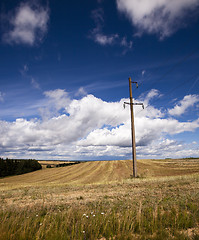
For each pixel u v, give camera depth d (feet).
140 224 17.90
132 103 86.63
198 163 142.41
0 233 15.39
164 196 31.40
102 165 198.59
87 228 17.33
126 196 34.19
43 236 16.14
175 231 15.88
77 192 45.09
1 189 71.26
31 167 329.11
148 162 179.73
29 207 27.66
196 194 30.37
